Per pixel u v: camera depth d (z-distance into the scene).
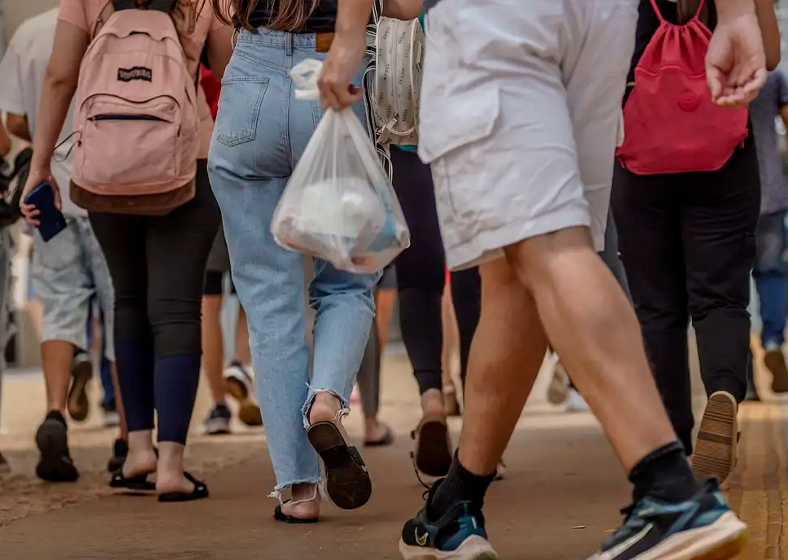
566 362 6.41
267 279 10.13
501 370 7.14
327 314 10.24
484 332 7.20
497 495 12.09
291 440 10.12
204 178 12.41
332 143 7.73
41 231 13.20
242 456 17.17
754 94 6.62
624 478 13.31
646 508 6.14
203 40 12.17
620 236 12.12
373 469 15.22
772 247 23.44
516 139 6.52
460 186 6.67
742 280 11.55
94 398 29.77
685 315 12.11
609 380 6.21
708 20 11.17
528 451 16.78
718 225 11.51
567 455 16.11
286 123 9.79
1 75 15.74
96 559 8.95
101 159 11.51
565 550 8.67
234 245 10.19
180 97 11.66
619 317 6.29
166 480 12.27
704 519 5.98
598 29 6.79
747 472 12.93
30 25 15.83
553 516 10.47
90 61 11.78
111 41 11.86
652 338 12.02
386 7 10.00
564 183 6.50
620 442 6.21
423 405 13.49
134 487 13.13
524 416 23.36
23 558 9.08
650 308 12.06
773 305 23.78
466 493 7.44
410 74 10.34
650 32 11.45
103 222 12.86
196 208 12.41
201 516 11.14
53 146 12.93
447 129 6.69
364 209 7.59
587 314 6.25
